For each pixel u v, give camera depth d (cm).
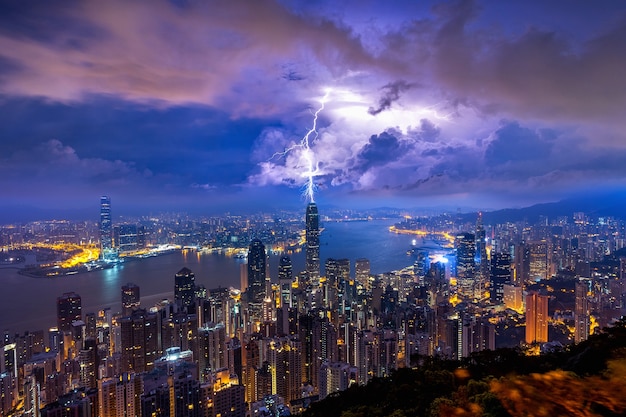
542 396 906
